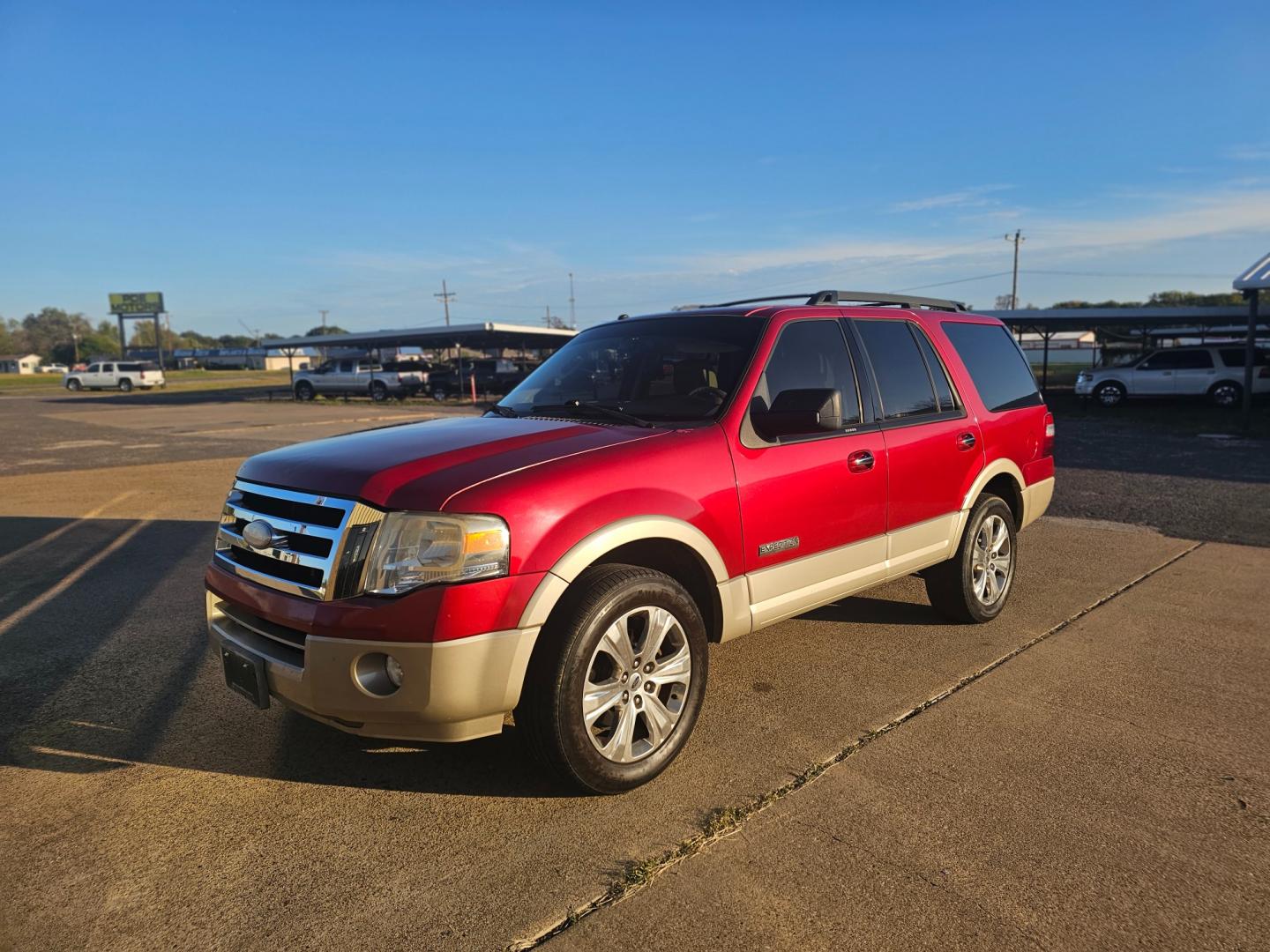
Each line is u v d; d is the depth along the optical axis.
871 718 3.71
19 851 2.77
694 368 3.81
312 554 2.87
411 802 3.05
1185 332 33.69
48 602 5.67
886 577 4.25
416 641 2.67
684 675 3.24
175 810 3.01
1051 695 3.95
